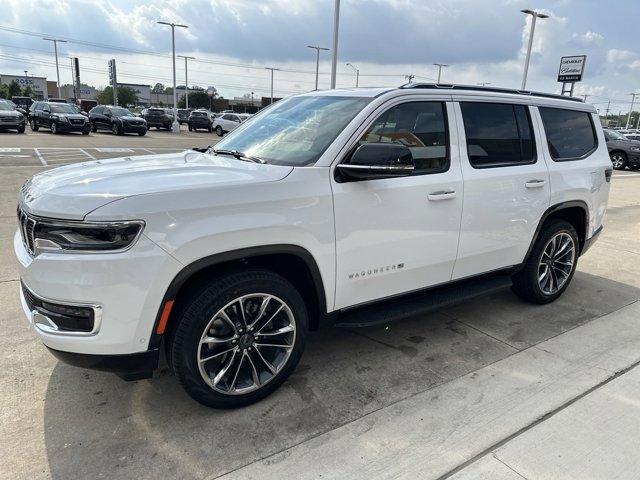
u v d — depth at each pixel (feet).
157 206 7.96
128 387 10.25
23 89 322.75
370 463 8.30
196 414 9.46
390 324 13.79
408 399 10.16
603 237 25.49
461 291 12.71
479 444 8.82
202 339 8.77
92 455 8.29
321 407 9.80
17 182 34.63
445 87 11.98
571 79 92.73
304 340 10.15
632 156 68.54
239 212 8.64
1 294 14.65
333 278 10.07
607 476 8.12
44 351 11.55
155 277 7.99
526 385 10.80
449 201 11.53
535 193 13.57
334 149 9.93
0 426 8.92
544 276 15.11
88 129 90.12
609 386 10.83
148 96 424.05
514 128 13.26
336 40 66.44
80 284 7.77
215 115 141.08
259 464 8.21
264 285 9.20
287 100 13.33
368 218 10.22
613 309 15.34
